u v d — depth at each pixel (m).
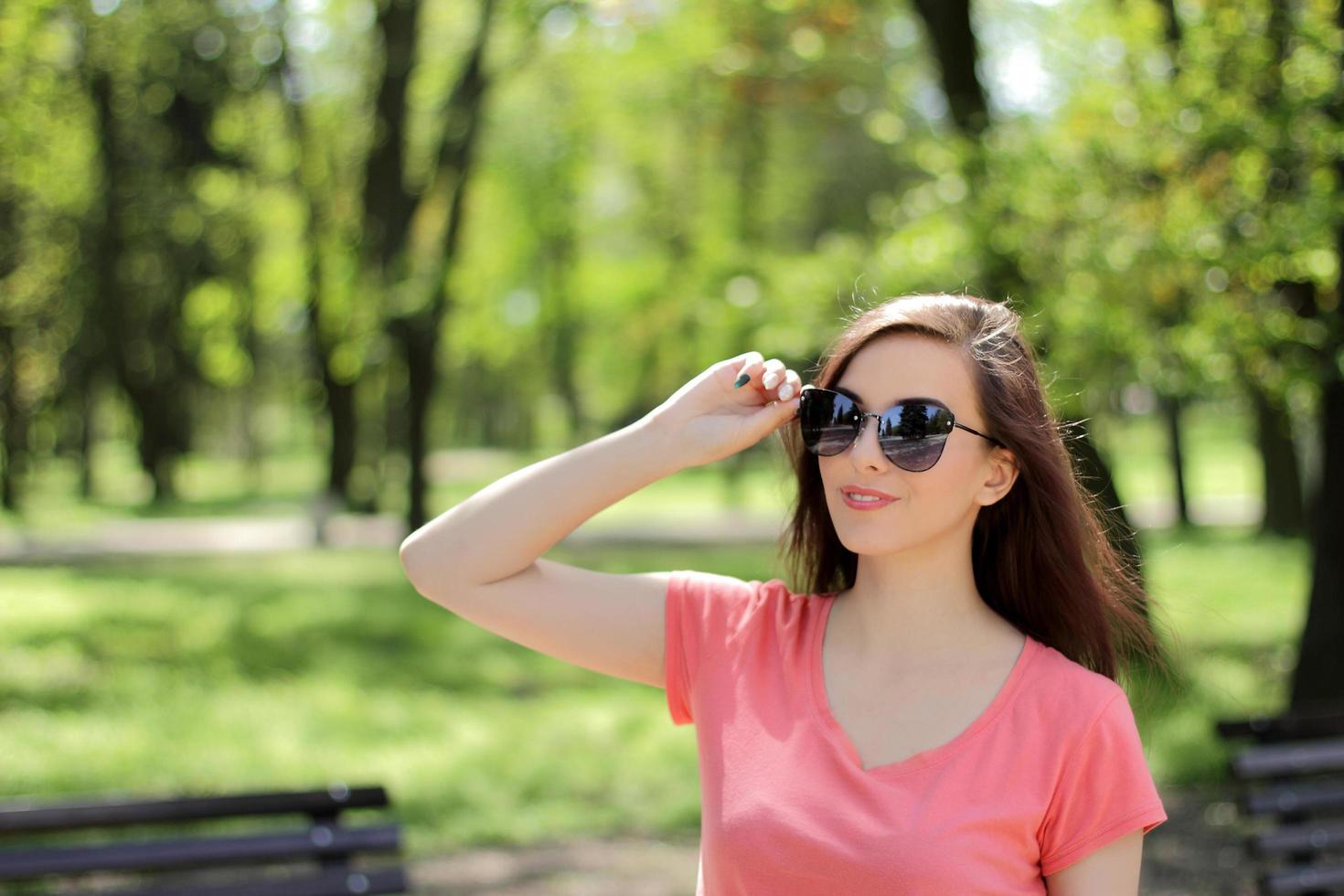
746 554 18.69
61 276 18.23
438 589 2.00
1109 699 1.81
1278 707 8.10
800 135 21.70
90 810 2.90
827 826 1.76
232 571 16.94
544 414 51.50
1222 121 6.87
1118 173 7.33
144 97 15.70
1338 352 6.87
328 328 21.00
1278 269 6.84
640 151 22.41
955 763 1.78
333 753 7.77
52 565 17.73
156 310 21.11
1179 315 7.21
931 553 1.91
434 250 18.53
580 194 24.06
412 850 6.08
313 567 17.33
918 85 15.13
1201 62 7.14
